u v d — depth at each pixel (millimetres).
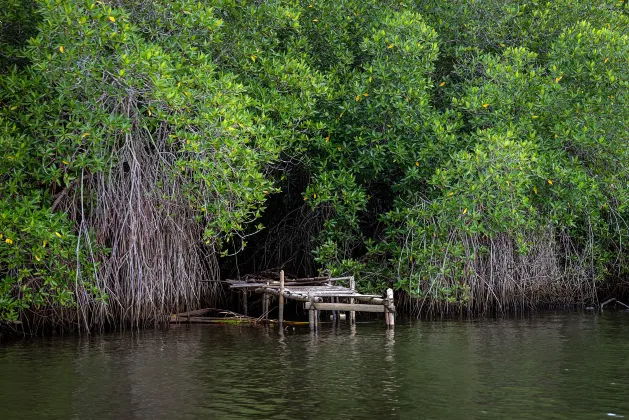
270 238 18125
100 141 12719
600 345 11758
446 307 15992
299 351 11289
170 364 10266
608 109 16141
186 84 12906
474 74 17281
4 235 12055
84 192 13367
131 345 11930
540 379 9273
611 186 16609
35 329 13164
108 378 9375
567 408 7910
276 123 15180
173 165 13641
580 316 15758
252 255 18438
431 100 17328
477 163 14898
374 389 8750
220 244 14906
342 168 15875
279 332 13461
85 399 8320
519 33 17969
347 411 7793
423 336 12828
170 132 13719
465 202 15141
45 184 13328
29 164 12609
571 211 16844
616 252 18047
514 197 15242
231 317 15102
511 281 16312
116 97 12930
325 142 15586
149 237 13773
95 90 12477
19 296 12672
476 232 15359
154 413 7746
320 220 17281
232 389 8758
